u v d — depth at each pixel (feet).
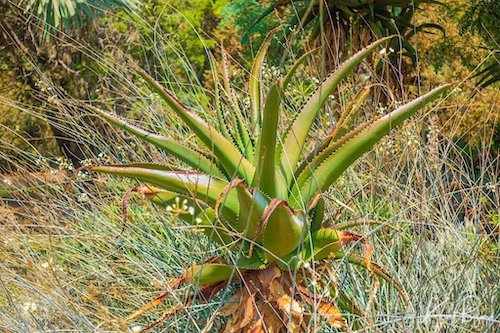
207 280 8.96
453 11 29.32
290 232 8.52
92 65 35.88
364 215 10.93
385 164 12.09
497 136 19.67
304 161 9.18
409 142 11.59
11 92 33.22
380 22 27.30
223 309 9.04
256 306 8.71
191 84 14.55
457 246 10.97
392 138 12.46
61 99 14.40
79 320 9.46
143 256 11.48
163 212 11.55
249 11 36.88
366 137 8.87
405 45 26.63
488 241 11.42
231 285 9.84
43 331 9.49
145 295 10.80
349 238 8.84
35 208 12.92
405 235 11.58
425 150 12.51
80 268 11.80
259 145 8.74
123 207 8.68
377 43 9.14
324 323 9.50
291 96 14.14
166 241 11.78
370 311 9.92
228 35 38.24
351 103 9.47
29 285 10.19
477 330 9.88
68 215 12.74
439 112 19.03
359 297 10.21
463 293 10.32
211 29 46.42
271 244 8.66
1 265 10.16
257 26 32.55
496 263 11.12
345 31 27.35
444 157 12.35
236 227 8.96
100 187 13.74
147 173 8.67
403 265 11.03
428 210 11.20
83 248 12.40
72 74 36.52
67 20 25.11
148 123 13.70
